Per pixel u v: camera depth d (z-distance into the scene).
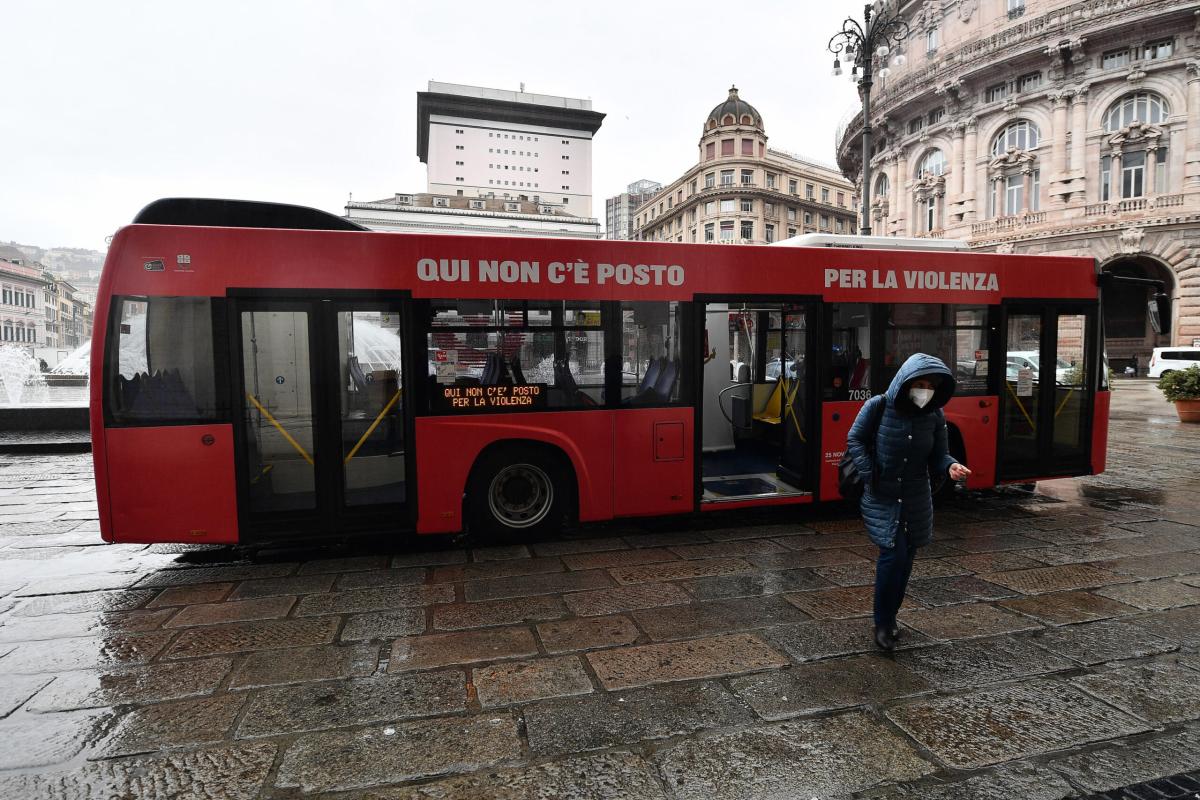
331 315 5.30
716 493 6.51
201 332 5.07
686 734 2.93
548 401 5.75
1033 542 5.93
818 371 6.46
